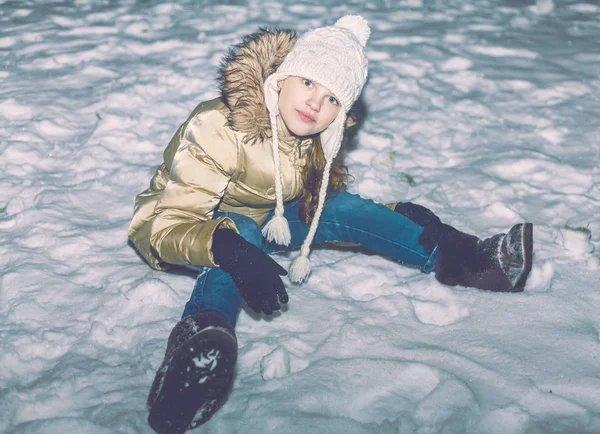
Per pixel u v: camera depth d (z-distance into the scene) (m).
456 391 2.17
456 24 6.38
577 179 3.70
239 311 2.55
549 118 4.40
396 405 2.17
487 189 3.54
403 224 2.67
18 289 2.64
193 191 2.34
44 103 4.36
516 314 2.58
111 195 3.39
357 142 3.98
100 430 2.01
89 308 2.56
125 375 2.26
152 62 5.16
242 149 2.37
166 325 2.46
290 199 2.54
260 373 2.28
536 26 6.39
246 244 2.20
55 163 3.70
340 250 3.01
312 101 2.26
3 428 2.05
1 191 3.39
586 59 5.49
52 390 2.16
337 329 2.48
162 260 2.54
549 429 2.08
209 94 4.59
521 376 2.28
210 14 6.39
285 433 2.02
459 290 2.71
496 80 5.02
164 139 3.99
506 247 2.63
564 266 2.91
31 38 5.68
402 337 2.46
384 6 6.89
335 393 2.18
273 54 2.32
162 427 1.97
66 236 2.98
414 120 4.31
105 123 4.06
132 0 6.82
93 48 5.43
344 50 2.29
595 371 2.31
